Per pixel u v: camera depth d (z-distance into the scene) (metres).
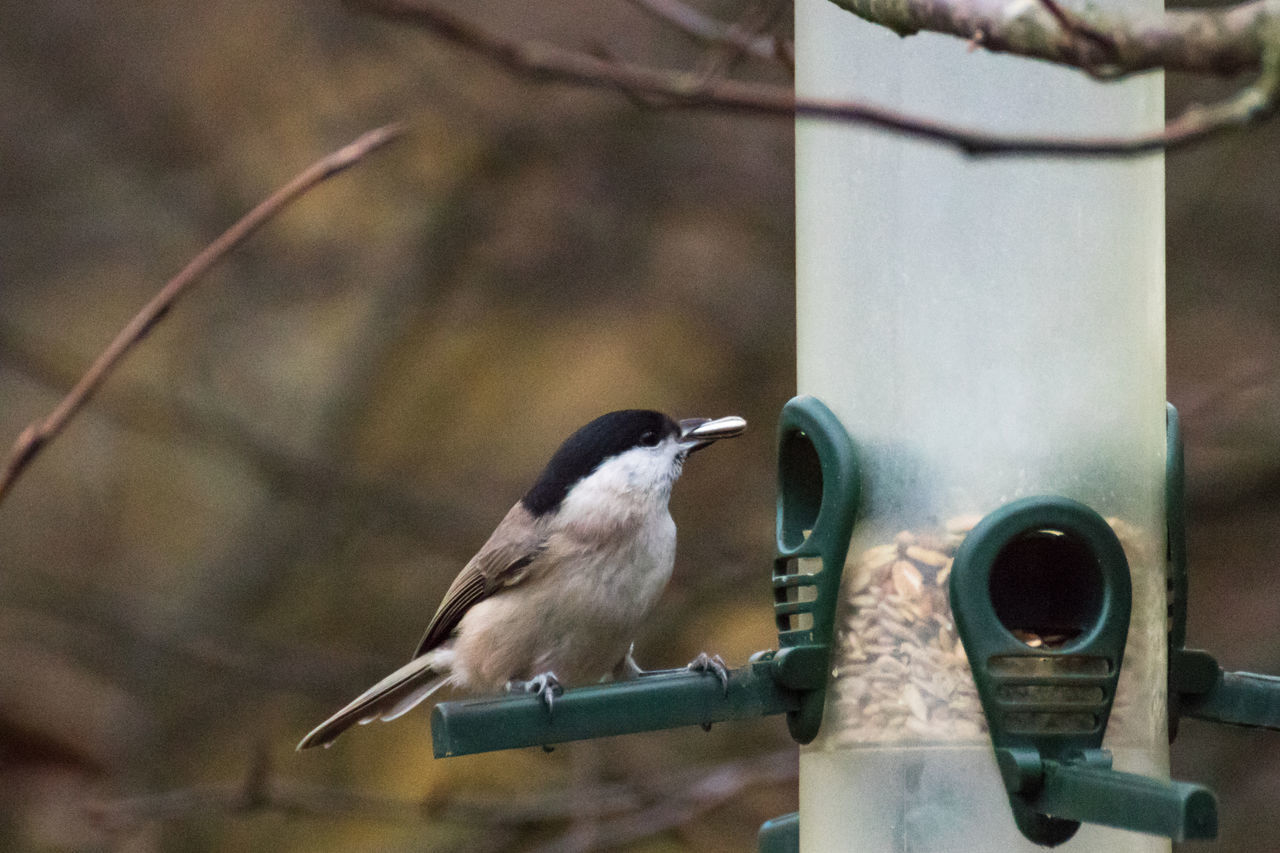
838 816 6.31
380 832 12.44
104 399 13.33
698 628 11.95
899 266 6.50
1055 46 3.82
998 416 6.29
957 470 6.29
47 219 14.30
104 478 15.05
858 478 6.41
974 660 5.94
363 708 8.45
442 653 8.35
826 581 6.38
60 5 14.60
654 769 11.73
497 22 12.91
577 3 13.02
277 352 14.37
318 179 5.57
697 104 4.24
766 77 12.17
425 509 12.88
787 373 13.55
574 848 10.05
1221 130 3.42
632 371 13.95
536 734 5.89
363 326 13.98
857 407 6.53
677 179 13.73
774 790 11.77
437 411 14.11
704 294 14.00
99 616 12.65
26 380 15.28
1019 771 5.72
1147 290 6.45
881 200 6.58
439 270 13.74
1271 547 12.80
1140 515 6.27
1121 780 5.25
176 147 14.50
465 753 5.78
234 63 14.42
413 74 13.87
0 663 13.44
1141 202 6.45
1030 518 6.02
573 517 7.88
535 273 14.23
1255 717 6.41
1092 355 6.34
